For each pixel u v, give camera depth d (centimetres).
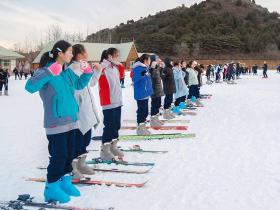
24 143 859
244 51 9788
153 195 501
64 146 471
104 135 662
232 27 11506
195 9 13762
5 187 543
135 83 866
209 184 544
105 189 526
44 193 484
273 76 4572
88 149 775
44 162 685
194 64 1546
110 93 649
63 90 464
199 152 737
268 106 1492
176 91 1321
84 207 457
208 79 3272
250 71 5434
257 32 11081
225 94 2061
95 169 613
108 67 653
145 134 899
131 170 611
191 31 11181
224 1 14525
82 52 516
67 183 500
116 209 452
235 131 955
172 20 12638
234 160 673
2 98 2009
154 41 10031
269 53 9438
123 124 1084
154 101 1022
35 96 2130
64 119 464
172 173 599
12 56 5425
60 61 473
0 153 760
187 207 458
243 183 547
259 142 819
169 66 1175
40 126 1103
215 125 1057
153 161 674
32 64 6262
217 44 9762
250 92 2198
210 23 11631
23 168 644
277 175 584
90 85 577
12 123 1162
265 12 13588
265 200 481
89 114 566
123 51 6625
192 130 980
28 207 460
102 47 6619
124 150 752
